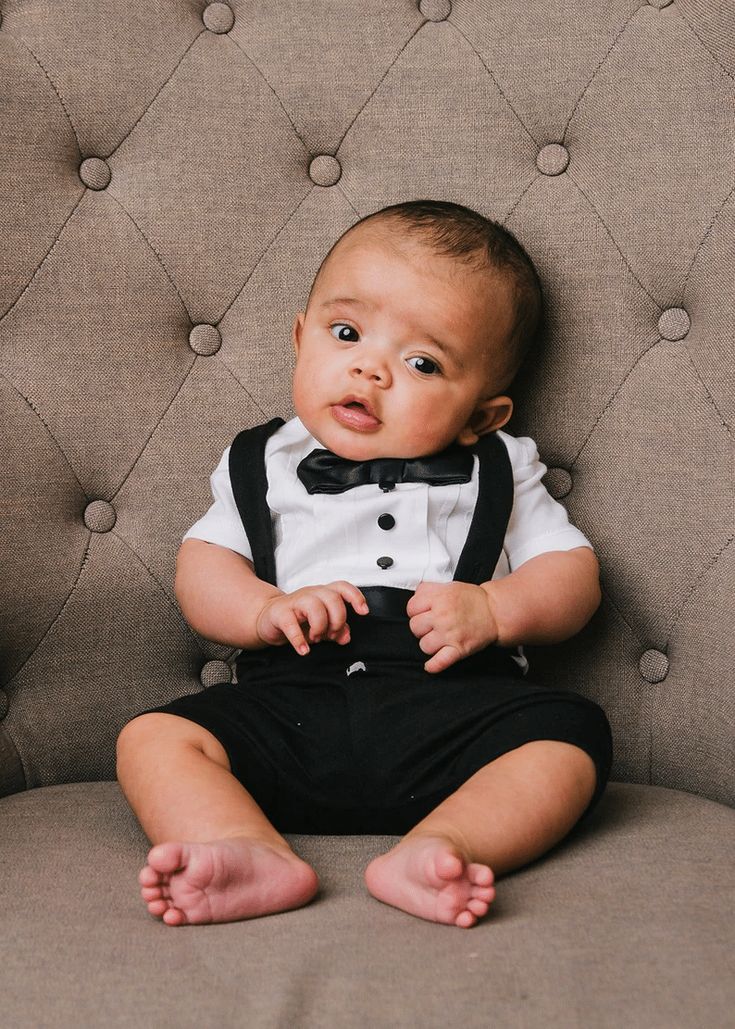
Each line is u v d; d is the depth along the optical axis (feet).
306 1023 2.35
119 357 4.44
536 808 3.06
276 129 4.57
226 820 2.99
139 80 4.50
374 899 2.88
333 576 3.99
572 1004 2.39
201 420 4.50
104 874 3.04
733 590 3.99
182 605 4.10
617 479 4.32
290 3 4.59
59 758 4.25
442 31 4.58
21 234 4.35
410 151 4.55
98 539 4.42
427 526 4.07
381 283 4.01
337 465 4.11
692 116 4.30
